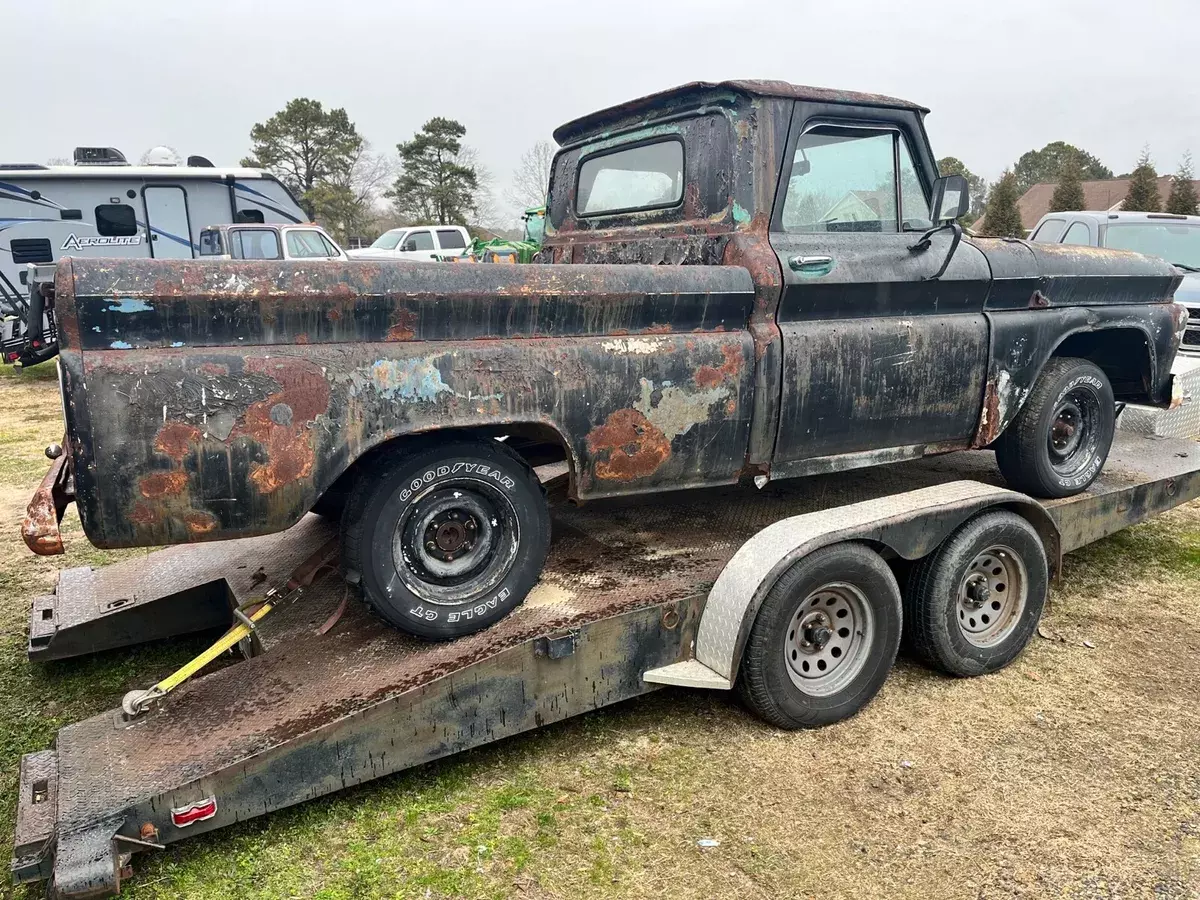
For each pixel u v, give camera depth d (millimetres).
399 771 2887
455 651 2793
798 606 3117
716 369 3129
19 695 3518
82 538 5617
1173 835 2684
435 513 2801
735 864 2539
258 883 2436
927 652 3570
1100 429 4371
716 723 3303
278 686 2686
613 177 3953
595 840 2637
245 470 2418
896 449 3744
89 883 2166
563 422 2869
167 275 2309
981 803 2832
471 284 2684
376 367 2559
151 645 3957
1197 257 10328
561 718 2912
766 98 3250
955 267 3672
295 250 13141
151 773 2369
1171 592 4621
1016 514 3686
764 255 3219
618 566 3406
